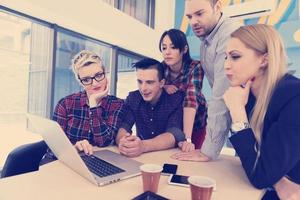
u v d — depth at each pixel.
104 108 1.59
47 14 2.55
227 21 1.50
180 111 1.66
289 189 0.82
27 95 3.10
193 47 4.32
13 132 3.17
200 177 0.71
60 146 0.91
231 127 1.02
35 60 3.00
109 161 1.04
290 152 0.81
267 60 0.94
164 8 4.61
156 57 4.54
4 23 2.87
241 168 1.04
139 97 1.73
